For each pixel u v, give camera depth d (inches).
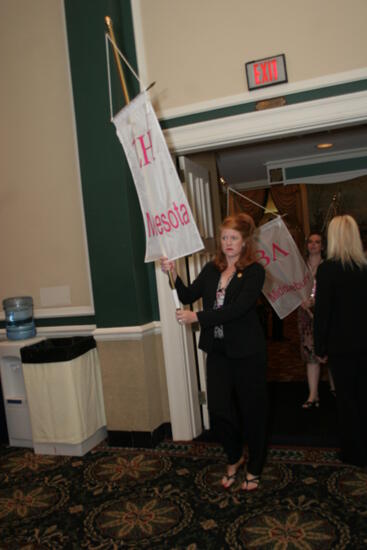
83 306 146.6
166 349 135.6
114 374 135.6
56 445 133.4
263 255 146.6
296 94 121.2
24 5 144.5
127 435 135.6
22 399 140.3
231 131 125.3
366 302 102.3
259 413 100.8
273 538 85.3
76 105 134.3
